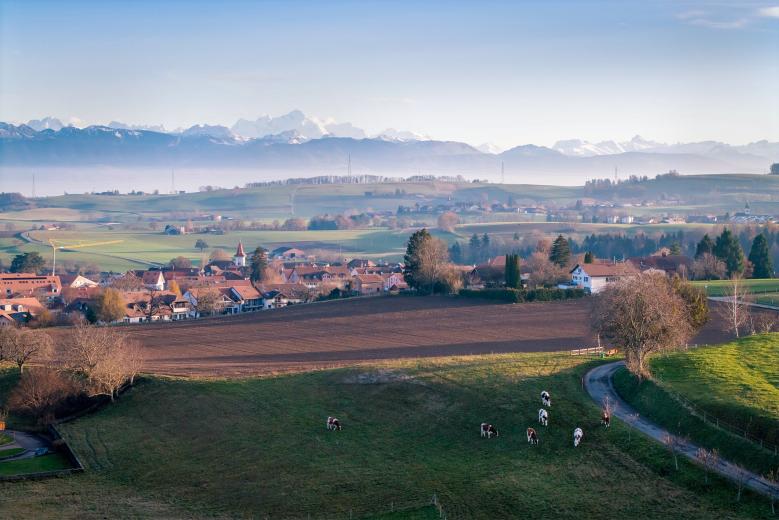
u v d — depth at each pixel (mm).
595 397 97250
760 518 63688
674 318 101500
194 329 181250
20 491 83312
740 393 86062
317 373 118062
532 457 79688
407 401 100375
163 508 76938
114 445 97875
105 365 118000
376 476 79375
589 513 67375
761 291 189500
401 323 178250
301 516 72562
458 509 70062
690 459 74312
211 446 93250
